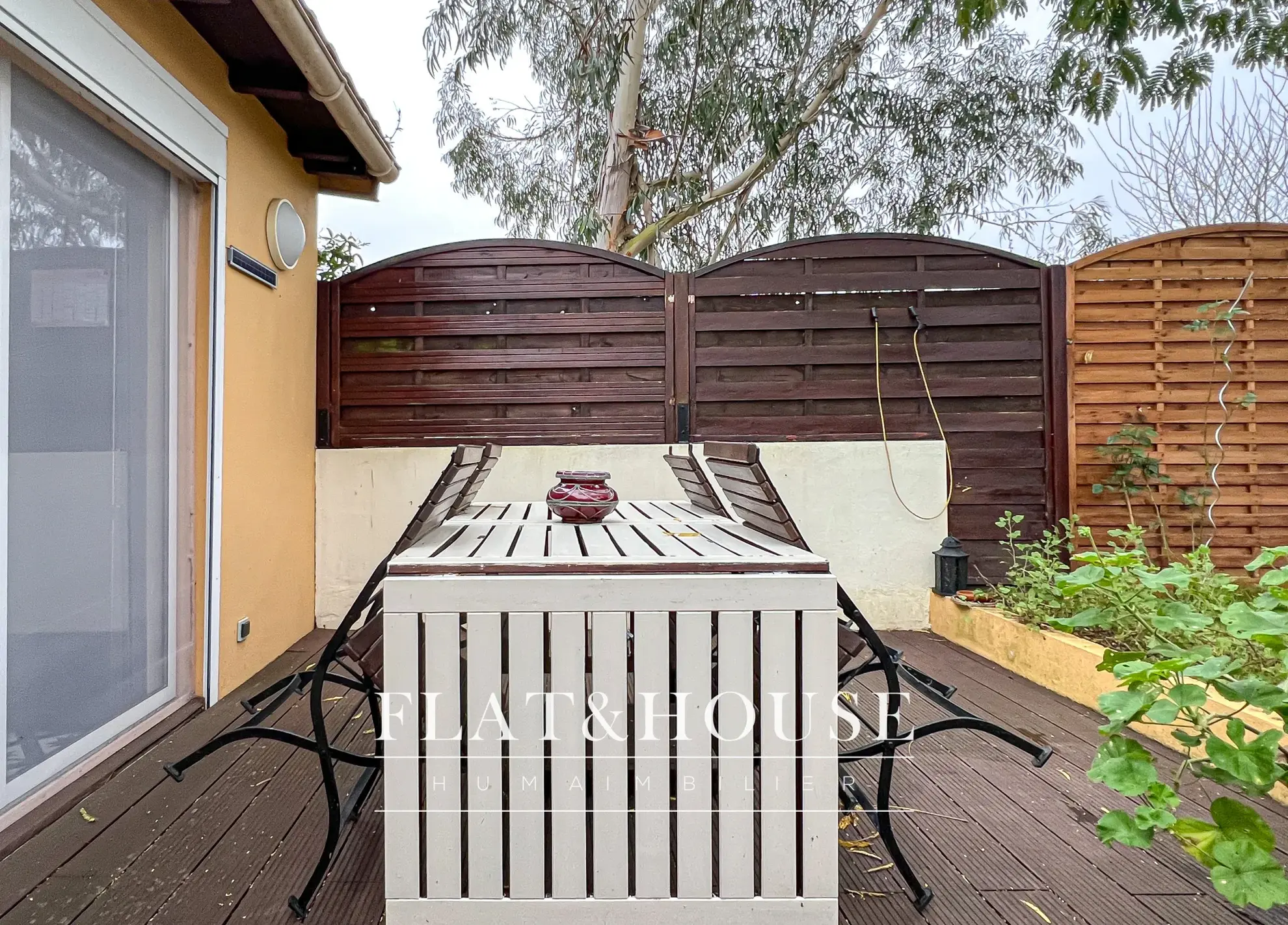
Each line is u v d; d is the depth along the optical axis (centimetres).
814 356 364
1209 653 131
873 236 366
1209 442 357
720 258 793
